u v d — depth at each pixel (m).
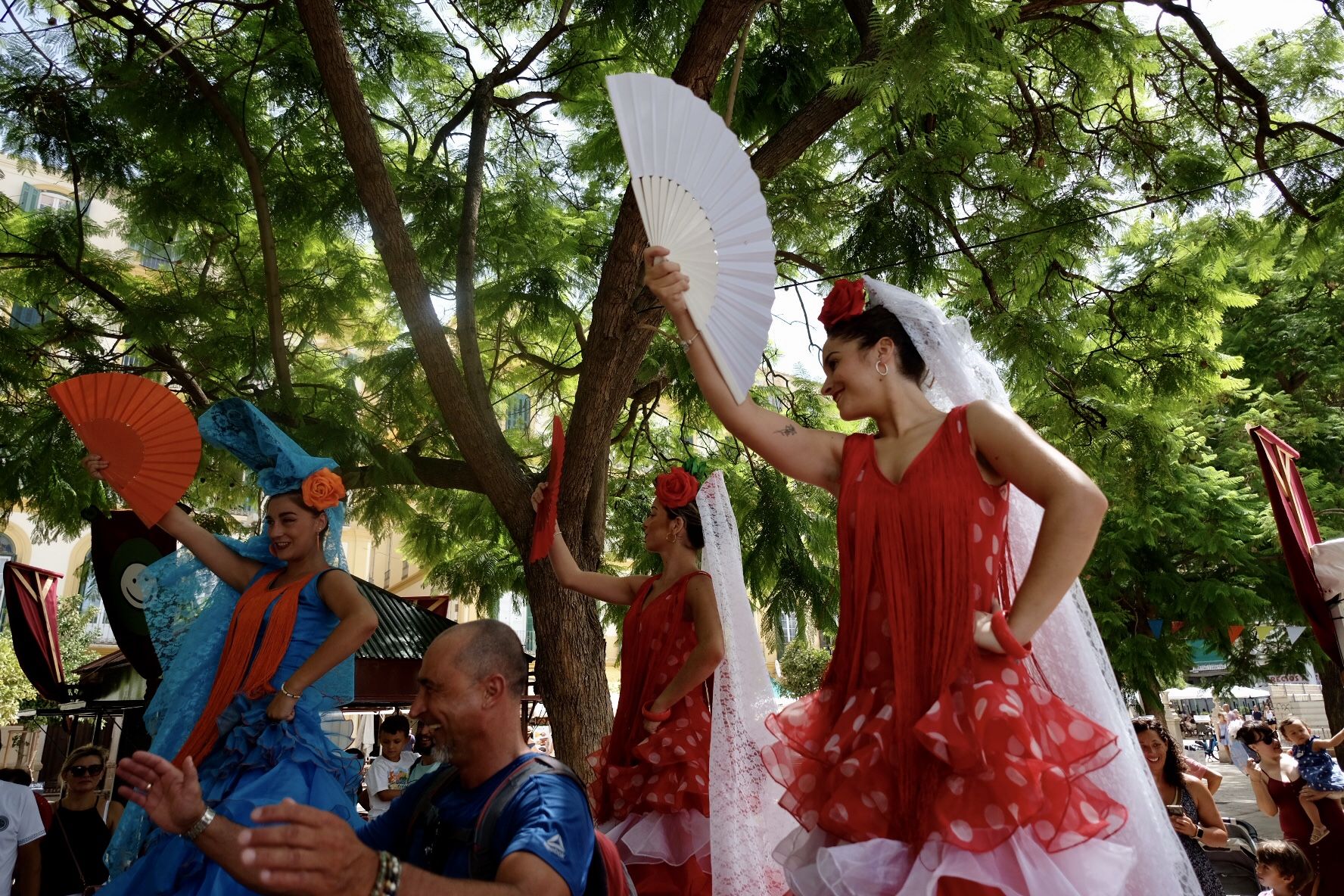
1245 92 7.87
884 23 5.37
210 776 2.89
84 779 5.84
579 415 6.46
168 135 7.21
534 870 1.62
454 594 10.38
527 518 6.50
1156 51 8.13
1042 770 1.63
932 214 7.33
